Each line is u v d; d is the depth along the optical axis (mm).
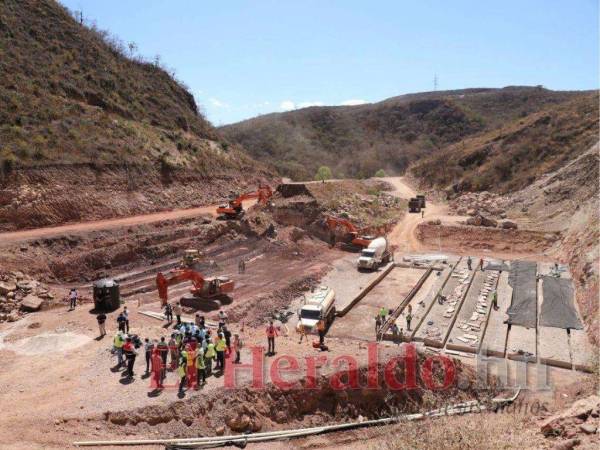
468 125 160250
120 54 80750
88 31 77500
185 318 28422
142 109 68562
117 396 18219
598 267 35656
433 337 28922
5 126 46000
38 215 41656
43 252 36656
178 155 62406
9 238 37219
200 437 16828
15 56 58031
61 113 53562
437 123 163375
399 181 100250
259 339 24500
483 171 79812
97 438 16266
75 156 48375
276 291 34844
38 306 28734
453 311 33219
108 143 53469
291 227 49188
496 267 44250
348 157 149375
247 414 17844
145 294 33500
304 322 28812
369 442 17625
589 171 59000
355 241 47469
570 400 21578
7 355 22266
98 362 21234
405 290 38062
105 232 41438
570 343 28391
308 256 44875
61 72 61531
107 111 61844
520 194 68438
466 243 54062
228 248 44594
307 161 142250
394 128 166625
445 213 66812
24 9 68812
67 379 19750
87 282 35938
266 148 149625
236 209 50062
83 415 17078
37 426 16500
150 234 42906
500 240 53531
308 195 54062
